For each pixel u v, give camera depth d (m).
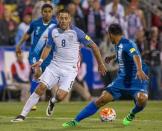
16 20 65.06
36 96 35.00
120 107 50.09
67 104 54.09
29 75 58.56
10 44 62.72
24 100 58.31
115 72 58.31
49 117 39.38
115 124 33.94
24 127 32.16
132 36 64.44
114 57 34.19
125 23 64.19
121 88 32.59
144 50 62.19
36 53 42.47
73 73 35.22
